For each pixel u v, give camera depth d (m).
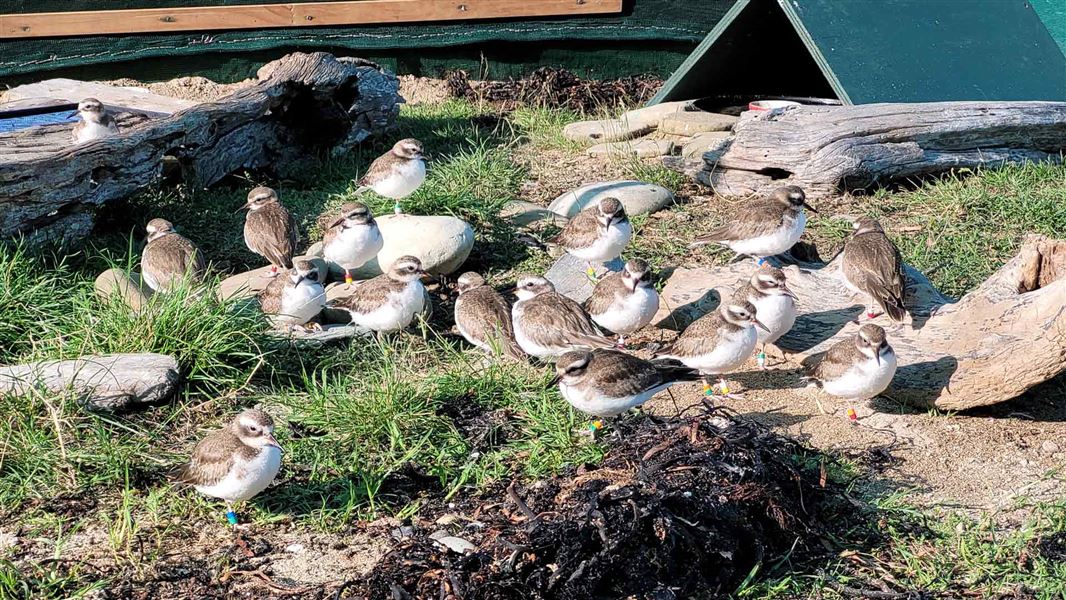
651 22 4.62
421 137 4.15
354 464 2.54
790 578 2.29
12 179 3.06
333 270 3.24
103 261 3.23
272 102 3.72
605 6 4.57
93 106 3.48
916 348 2.73
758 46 4.18
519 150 4.05
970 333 2.70
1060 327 2.56
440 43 4.60
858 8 3.95
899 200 3.56
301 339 2.88
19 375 2.65
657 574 2.26
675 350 2.77
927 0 4.05
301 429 2.63
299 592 2.29
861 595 2.27
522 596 2.22
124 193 3.30
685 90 4.27
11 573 2.31
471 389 2.73
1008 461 2.56
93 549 2.38
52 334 2.82
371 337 2.92
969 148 3.69
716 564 2.30
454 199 3.44
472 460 2.56
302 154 3.89
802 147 3.56
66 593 2.29
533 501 2.42
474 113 4.39
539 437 2.61
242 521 2.44
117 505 2.46
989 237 3.34
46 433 2.58
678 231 3.42
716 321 2.73
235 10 4.50
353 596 2.24
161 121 3.42
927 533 2.39
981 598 2.27
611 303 2.89
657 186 3.60
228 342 2.79
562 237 3.15
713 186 3.65
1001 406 2.71
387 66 4.65
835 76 3.80
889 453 2.58
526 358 2.85
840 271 2.96
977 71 3.93
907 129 3.61
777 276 2.76
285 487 2.50
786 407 2.72
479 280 3.00
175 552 2.38
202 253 3.29
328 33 4.57
